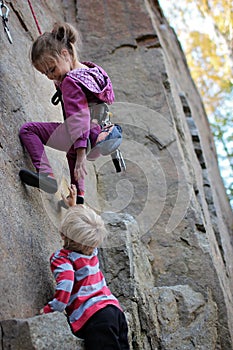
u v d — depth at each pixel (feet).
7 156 10.21
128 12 18.98
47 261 10.37
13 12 14.01
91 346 8.77
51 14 17.65
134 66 17.87
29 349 7.91
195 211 15.14
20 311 8.82
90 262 9.59
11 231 9.41
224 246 18.30
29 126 10.91
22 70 12.89
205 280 14.07
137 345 11.39
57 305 8.92
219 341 13.33
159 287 13.34
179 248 14.60
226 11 28.19
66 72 10.79
